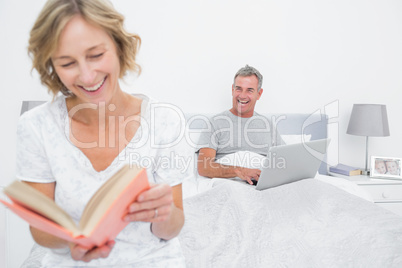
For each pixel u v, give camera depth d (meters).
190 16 2.59
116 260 0.86
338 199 1.68
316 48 2.88
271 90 2.82
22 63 2.28
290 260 1.22
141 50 2.52
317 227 1.46
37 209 0.60
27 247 1.93
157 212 0.69
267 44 2.77
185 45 2.60
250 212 1.55
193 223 1.52
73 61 0.74
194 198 1.74
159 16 2.53
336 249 1.25
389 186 2.67
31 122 0.85
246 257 1.23
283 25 2.78
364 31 2.97
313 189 1.78
